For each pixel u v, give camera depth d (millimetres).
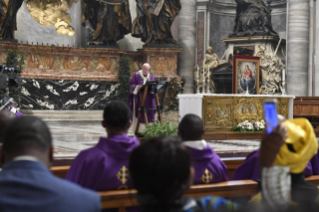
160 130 6523
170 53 17578
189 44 18719
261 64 17828
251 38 18234
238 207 1947
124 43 18562
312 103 12883
